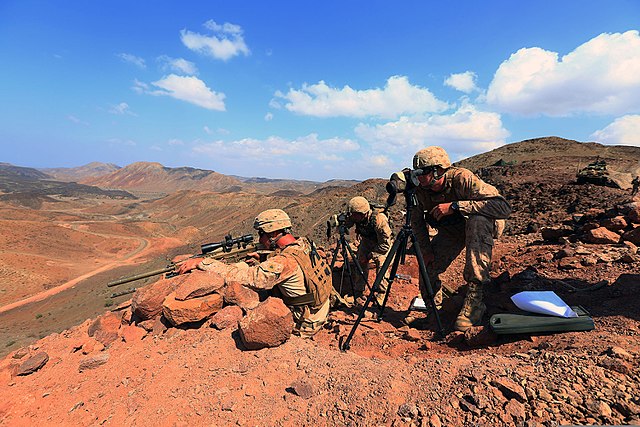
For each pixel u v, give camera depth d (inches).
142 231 6796.3
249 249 205.6
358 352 148.6
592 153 2898.6
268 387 113.6
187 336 154.8
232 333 149.9
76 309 2365.9
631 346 101.0
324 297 167.3
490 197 152.9
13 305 2965.1
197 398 111.6
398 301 242.8
